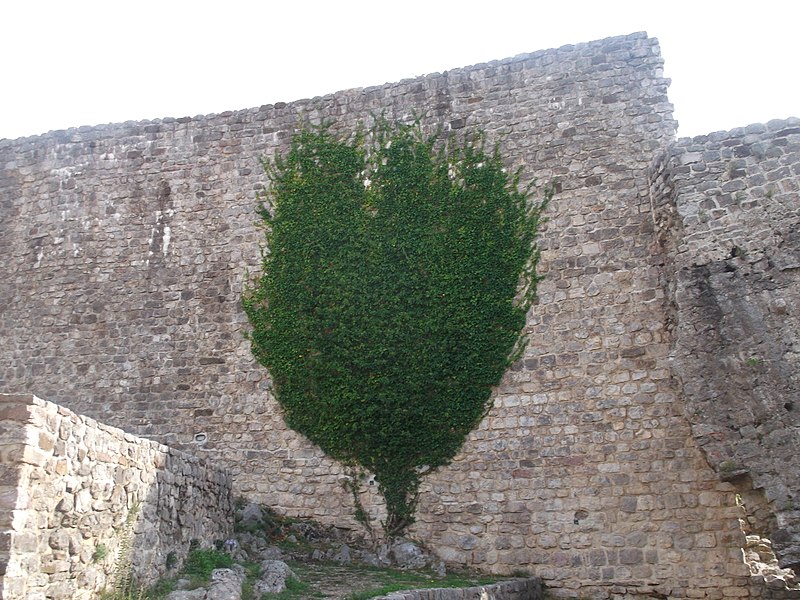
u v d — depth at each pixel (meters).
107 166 16.33
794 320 10.09
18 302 15.94
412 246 13.72
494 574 12.05
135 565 8.46
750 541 11.58
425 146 14.41
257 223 15.14
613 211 13.40
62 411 7.30
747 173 11.14
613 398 12.48
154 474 9.23
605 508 12.01
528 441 12.62
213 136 15.92
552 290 13.25
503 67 14.69
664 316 12.61
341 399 13.37
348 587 9.95
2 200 16.72
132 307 15.34
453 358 13.12
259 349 14.22
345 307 13.73
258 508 12.99
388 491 12.88
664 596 11.38
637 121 13.77
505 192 13.88
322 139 14.98
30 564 6.65
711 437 10.05
